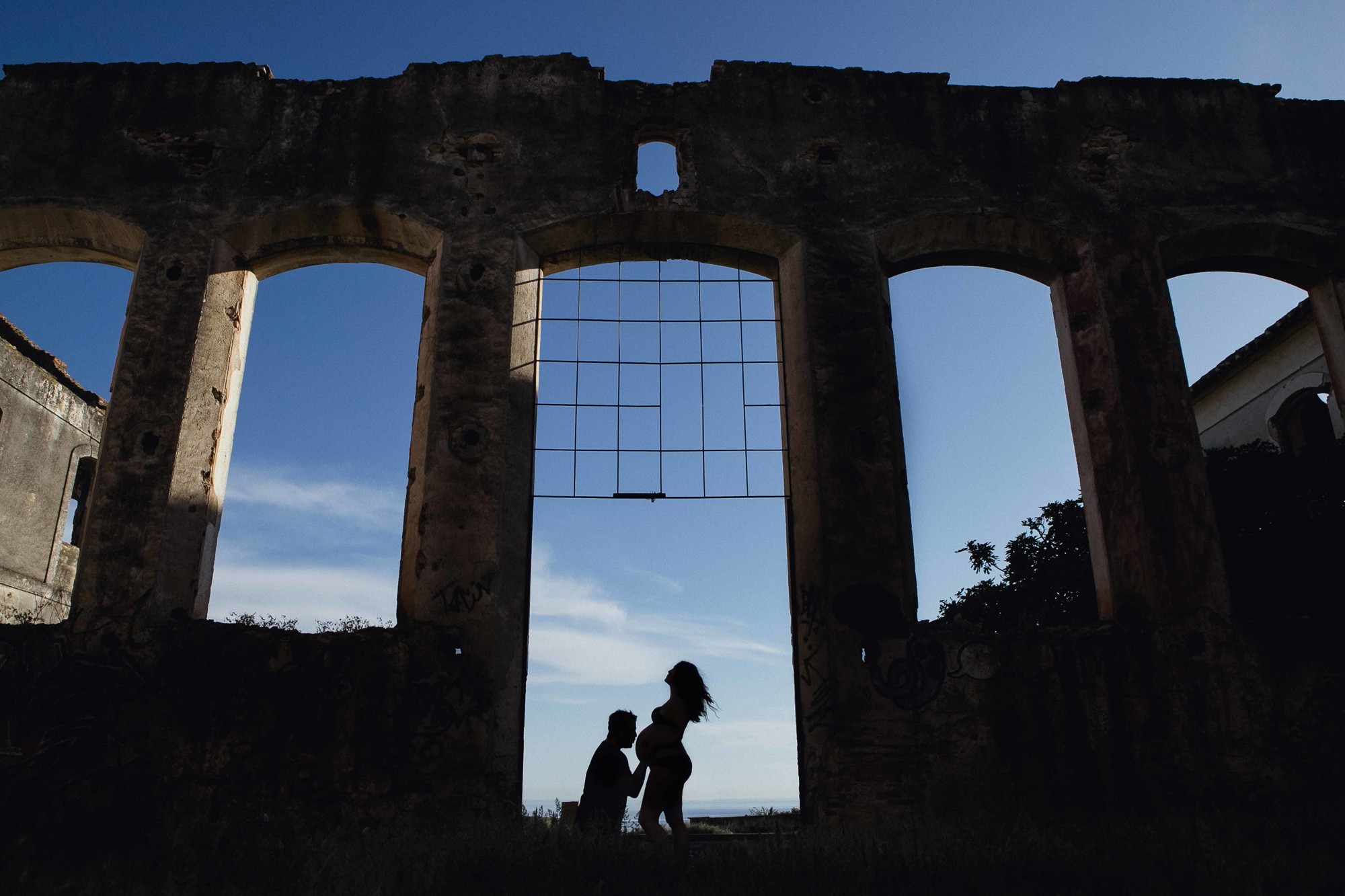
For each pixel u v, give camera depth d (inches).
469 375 363.3
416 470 362.3
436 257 390.0
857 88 425.4
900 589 338.3
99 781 247.8
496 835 233.0
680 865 194.7
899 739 317.7
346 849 217.8
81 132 399.2
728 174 403.2
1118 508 366.3
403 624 330.6
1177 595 344.8
